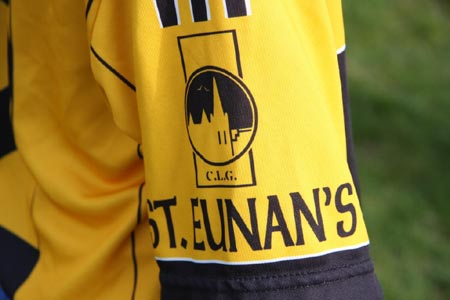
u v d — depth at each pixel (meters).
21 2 1.98
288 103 1.57
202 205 1.61
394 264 5.52
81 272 1.91
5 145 2.17
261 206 1.56
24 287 2.00
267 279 1.56
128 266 1.90
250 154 1.56
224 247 1.58
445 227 5.80
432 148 6.49
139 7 1.63
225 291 1.58
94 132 1.92
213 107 1.58
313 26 1.66
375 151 6.45
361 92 7.09
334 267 1.59
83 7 1.87
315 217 1.57
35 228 2.03
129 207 1.89
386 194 6.02
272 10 1.57
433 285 5.39
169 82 1.64
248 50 1.56
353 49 7.87
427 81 7.41
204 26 1.58
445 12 8.56
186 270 1.64
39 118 2.02
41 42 1.98
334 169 1.59
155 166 1.67
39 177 1.97
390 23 8.26
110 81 1.75
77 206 1.92
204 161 1.59
